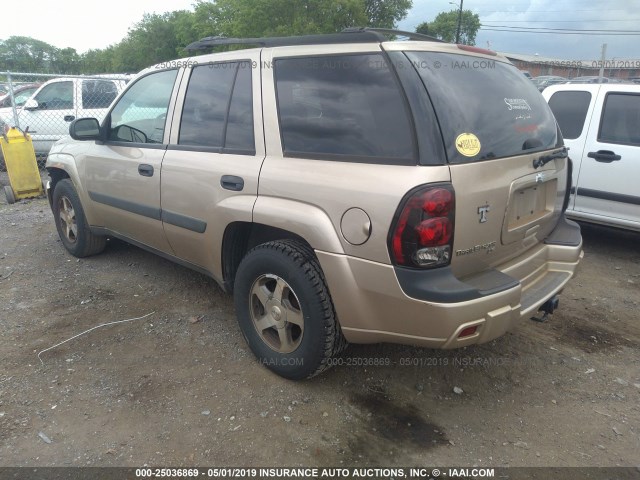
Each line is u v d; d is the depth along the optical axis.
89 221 4.60
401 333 2.48
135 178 3.81
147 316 3.80
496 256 2.67
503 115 2.76
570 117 5.79
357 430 2.65
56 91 9.88
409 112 2.37
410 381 3.08
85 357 3.25
